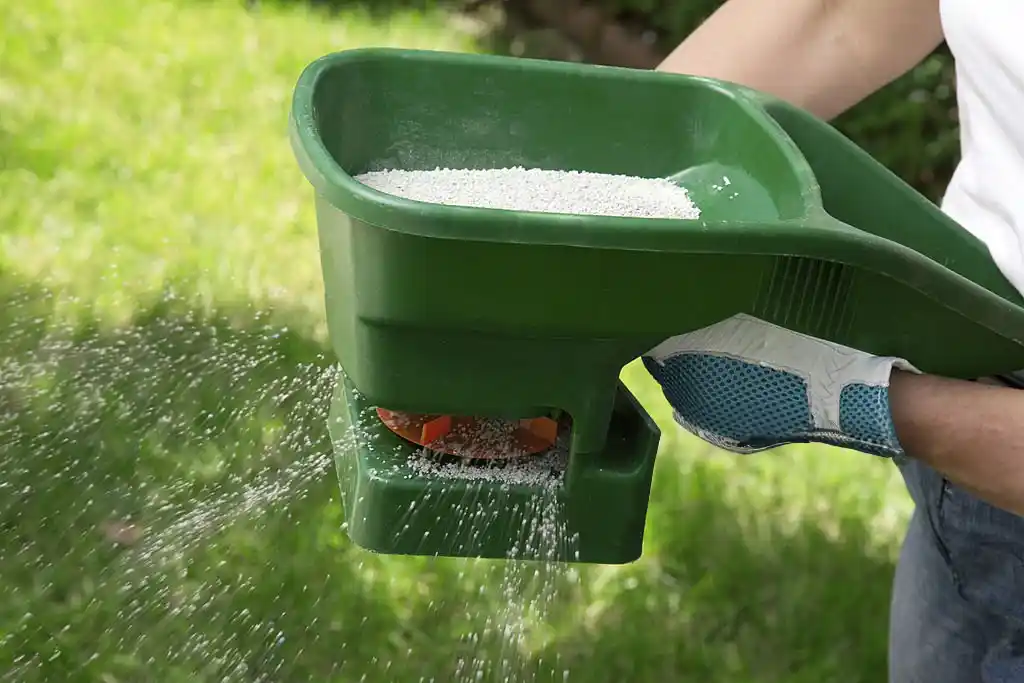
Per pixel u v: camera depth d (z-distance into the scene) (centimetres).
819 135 145
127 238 316
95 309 283
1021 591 150
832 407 120
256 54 456
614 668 223
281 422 238
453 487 121
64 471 231
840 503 274
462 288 104
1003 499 125
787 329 116
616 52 499
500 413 115
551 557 123
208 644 207
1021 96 133
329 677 207
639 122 143
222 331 278
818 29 159
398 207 97
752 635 238
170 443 239
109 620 208
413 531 122
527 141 141
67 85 405
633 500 123
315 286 306
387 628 218
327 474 236
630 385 295
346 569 225
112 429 241
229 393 253
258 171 368
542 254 103
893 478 286
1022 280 140
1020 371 134
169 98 409
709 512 263
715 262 106
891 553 264
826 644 240
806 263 111
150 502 226
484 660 215
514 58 139
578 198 136
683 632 235
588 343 112
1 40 430
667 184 143
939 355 122
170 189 348
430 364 112
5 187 332
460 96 138
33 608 208
